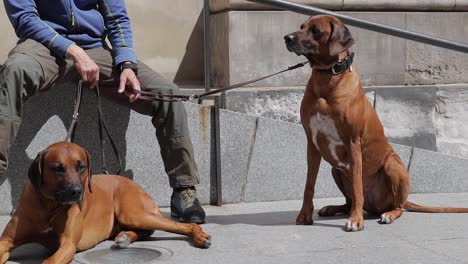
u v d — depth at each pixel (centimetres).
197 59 838
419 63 816
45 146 652
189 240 558
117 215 546
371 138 621
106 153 666
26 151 646
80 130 659
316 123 597
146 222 539
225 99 747
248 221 627
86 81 589
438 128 812
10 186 644
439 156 777
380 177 643
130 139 673
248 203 710
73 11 609
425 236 570
